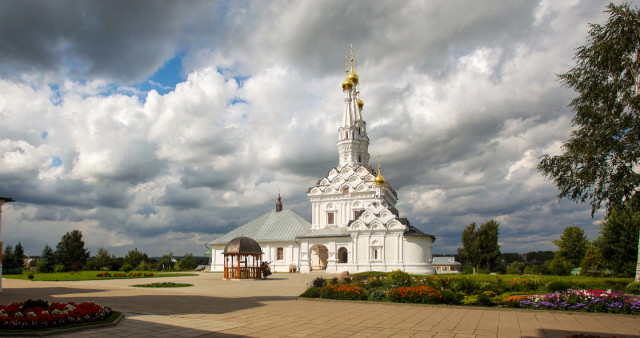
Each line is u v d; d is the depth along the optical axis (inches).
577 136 1368.1
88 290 1384.1
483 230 3673.7
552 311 862.5
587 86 1364.4
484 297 952.3
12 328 609.3
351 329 681.6
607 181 1316.4
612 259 2325.3
